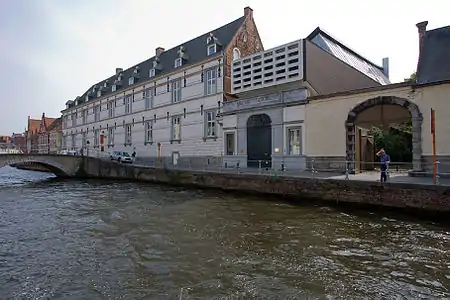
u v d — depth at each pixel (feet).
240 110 62.59
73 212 34.19
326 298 13.46
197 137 77.51
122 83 118.73
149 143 94.68
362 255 18.92
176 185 58.54
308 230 24.79
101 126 122.31
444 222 27.14
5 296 14.05
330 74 60.49
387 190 31.04
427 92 39.70
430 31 44.98
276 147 56.03
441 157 38.24
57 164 84.02
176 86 86.07
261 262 17.79
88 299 13.65
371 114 49.98
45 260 18.71
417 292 14.05
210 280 15.35
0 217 32.09
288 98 54.65
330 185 35.45
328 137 48.73
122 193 49.90
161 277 15.83
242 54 77.00
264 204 36.88
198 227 26.07
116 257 18.99
